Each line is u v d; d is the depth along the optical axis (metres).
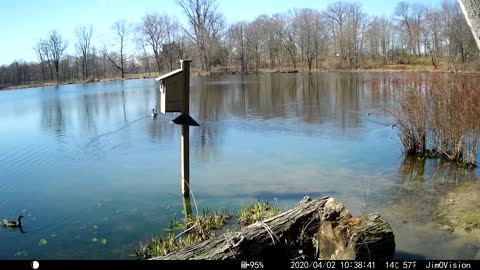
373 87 28.19
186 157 8.05
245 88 35.41
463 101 10.06
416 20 60.22
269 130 15.52
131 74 79.00
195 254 4.89
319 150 11.95
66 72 78.94
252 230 5.23
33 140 14.98
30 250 6.01
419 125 10.75
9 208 7.88
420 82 11.80
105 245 6.12
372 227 4.90
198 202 7.84
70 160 11.63
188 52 66.56
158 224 6.87
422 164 10.12
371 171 9.66
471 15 3.07
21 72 71.75
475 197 7.51
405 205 7.35
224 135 14.80
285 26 69.62
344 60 64.88
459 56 43.94
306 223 5.48
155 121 18.84
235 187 8.72
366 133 14.23
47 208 7.81
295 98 26.38
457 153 10.16
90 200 8.19
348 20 64.94
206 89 35.31
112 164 11.02
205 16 63.78
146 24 70.62
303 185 8.73
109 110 23.84
